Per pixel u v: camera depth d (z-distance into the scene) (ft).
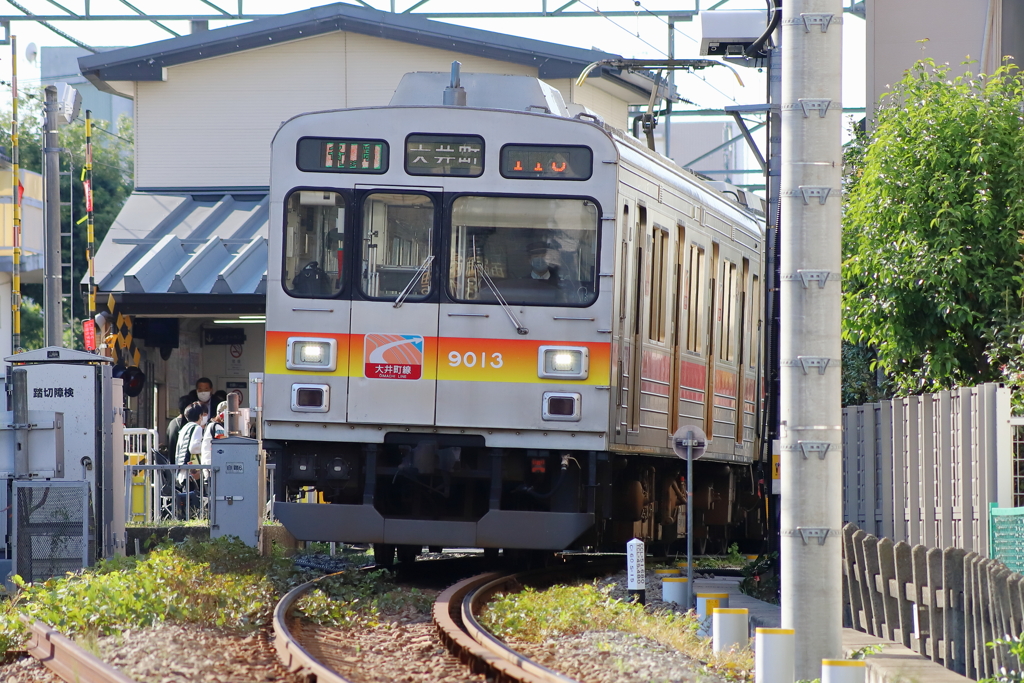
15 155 249.34
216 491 179.01
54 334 222.28
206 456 212.02
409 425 152.35
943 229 163.84
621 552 229.86
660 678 96.58
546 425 151.43
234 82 350.02
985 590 92.58
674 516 194.29
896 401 133.59
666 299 174.81
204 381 254.06
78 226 504.84
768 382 161.17
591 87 349.00
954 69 252.83
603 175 153.89
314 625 127.85
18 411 152.05
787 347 101.24
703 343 192.03
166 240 313.73
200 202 343.26
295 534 153.79
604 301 152.46
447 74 166.40
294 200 154.51
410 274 153.48
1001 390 104.78
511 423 151.64
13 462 151.23
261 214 331.77
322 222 154.30
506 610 129.49
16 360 157.58
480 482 163.32
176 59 345.72
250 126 349.61
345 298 153.07
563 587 149.79
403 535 153.07
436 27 337.11
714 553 230.68
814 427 100.17
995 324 161.17
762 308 226.58
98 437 158.71
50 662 99.91
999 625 88.99
